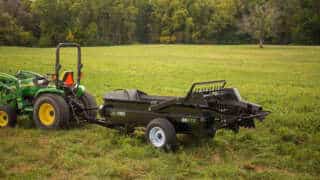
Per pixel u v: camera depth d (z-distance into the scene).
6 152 9.27
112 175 7.98
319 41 99.12
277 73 31.95
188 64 38.81
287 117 13.38
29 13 93.25
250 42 107.25
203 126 9.33
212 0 111.06
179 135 10.69
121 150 9.45
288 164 8.76
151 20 113.81
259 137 10.91
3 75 12.00
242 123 9.84
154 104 9.74
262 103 16.73
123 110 10.20
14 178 7.71
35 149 9.52
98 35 102.94
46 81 11.99
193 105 9.34
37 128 11.17
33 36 93.62
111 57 47.47
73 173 8.09
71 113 11.27
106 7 103.94
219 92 9.95
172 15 112.38
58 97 11.03
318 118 13.38
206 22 111.00
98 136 10.59
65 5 95.44
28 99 11.81
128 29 109.12
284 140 10.84
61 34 95.56
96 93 18.33
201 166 8.64
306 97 18.62
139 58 46.78
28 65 31.70
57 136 10.59
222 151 9.61
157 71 30.69
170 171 8.18
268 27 85.12
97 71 29.41
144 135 10.59
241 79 26.94
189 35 111.62
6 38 85.69
